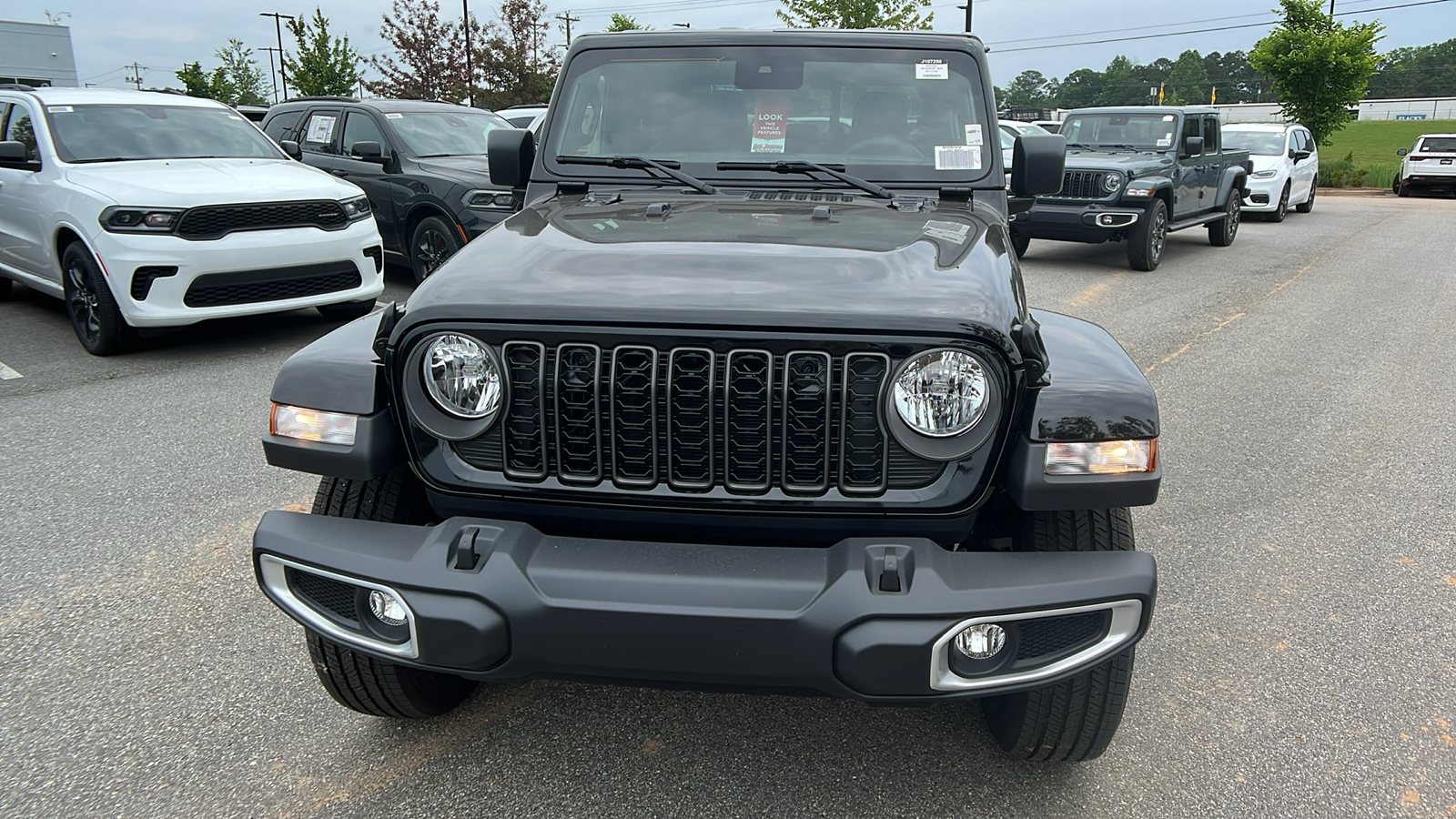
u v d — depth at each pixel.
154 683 2.89
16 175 7.07
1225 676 3.00
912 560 1.91
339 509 2.37
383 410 2.18
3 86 7.59
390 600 2.03
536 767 2.55
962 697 1.93
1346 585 3.60
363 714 2.76
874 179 3.10
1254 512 4.25
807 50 3.26
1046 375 2.07
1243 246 13.59
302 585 2.16
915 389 1.94
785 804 2.41
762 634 1.87
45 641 3.11
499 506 2.14
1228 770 2.55
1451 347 7.35
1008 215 3.08
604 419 2.04
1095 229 10.62
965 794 2.45
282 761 2.55
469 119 9.56
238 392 5.81
